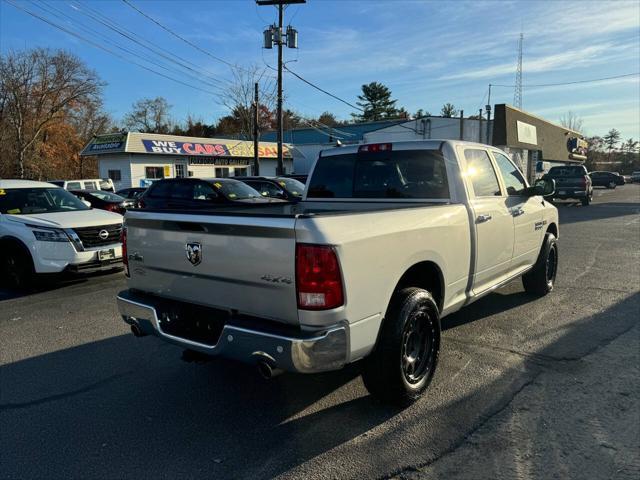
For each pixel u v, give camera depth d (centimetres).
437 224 378
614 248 1037
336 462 291
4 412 363
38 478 281
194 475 281
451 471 279
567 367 418
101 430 335
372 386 342
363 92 8088
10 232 755
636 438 308
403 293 346
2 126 4156
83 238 760
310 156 4366
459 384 389
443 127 4106
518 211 533
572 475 272
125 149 3052
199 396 386
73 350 493
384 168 480
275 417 349
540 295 642
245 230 300
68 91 4547
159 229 355
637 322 532
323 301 280
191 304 346
